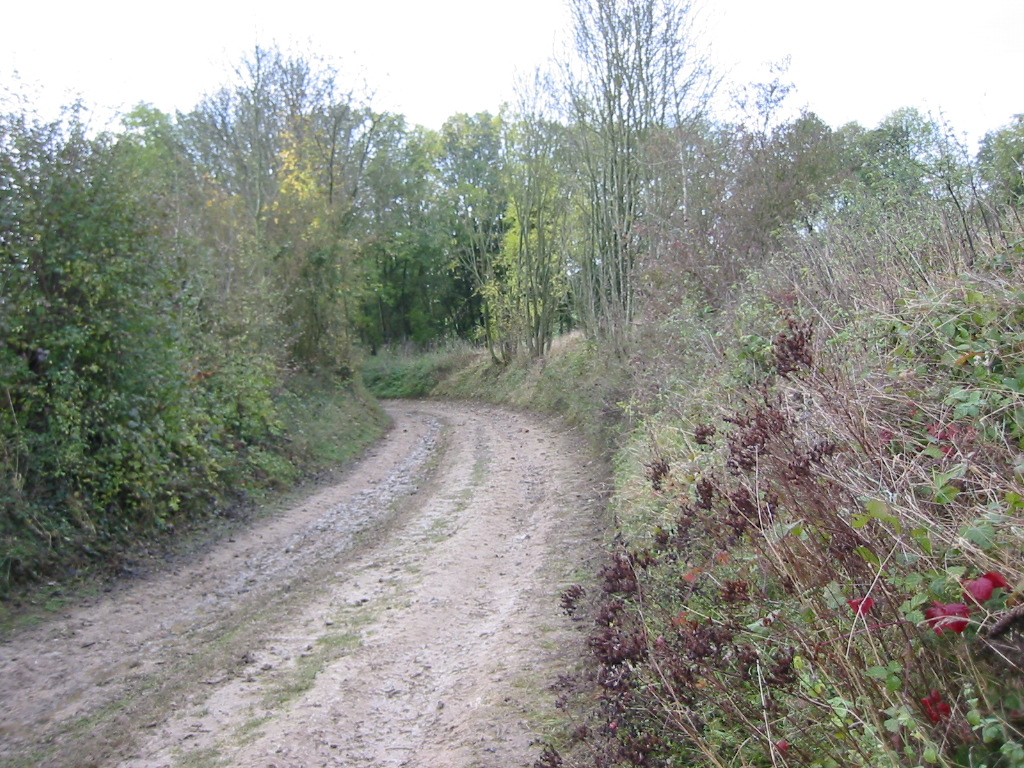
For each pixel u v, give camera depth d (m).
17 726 5.23
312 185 23.62
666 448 7.98
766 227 13.02
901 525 3.10
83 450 9.46
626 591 4.47
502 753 4.46
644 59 19.66
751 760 3.33
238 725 5.10
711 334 9.16
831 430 3.90
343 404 22.23
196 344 13.74
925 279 5.40
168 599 7.92
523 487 12.94
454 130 45.19
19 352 9.26
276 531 10.83
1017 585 2.60
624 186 19.98
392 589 7.86
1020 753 2.32
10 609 7.35
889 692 2.81
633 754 3.54
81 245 9.80
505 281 34.81
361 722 5.09
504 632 6.43
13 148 9.38
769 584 4.02
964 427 3.73
